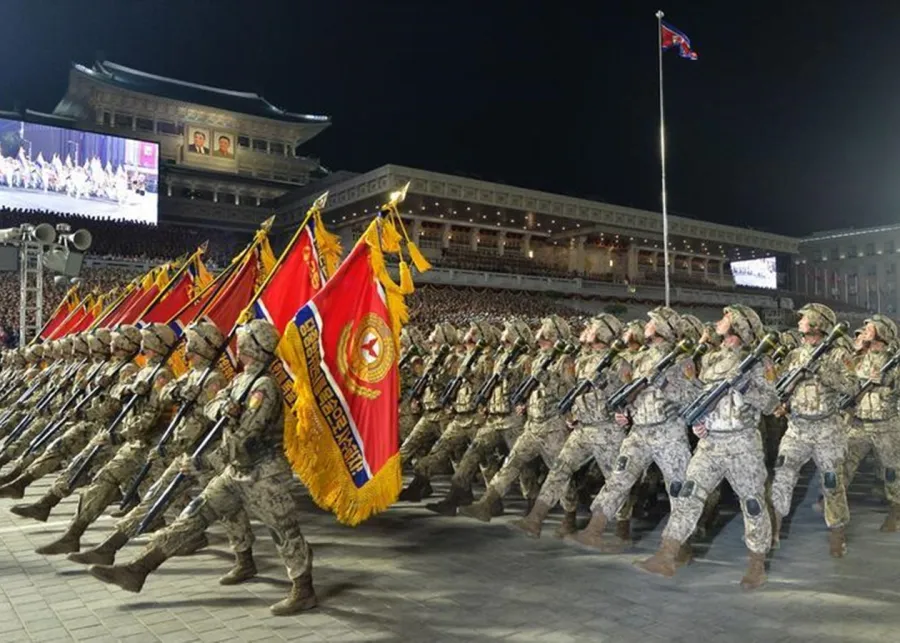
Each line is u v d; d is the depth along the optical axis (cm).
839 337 677
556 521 854
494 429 870
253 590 606
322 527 819
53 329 1623
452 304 4356
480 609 560
